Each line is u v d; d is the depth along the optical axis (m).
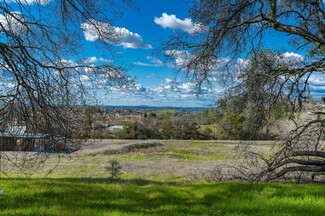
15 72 7.37
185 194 9.72
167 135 47.03
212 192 9.63
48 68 8.17
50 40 8.46
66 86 8.32
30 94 7.48
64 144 8.38
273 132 14.13
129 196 9.40
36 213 6.73
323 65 12.00
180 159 28.11
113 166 17.69
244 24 12.50
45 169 21.27
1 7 7.64
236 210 7.36
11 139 8.04
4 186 9.88
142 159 27.83
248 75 13.41
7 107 7.48
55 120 7.98
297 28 11.52
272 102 13.16
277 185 10.31
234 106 13.80
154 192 10.09
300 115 13.46
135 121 46.41
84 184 11.43
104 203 8.25
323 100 13.07
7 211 6.85
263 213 6.96
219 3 12.18
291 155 12.57
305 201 8.05
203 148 36.72
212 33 12.55
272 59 13.23
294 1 12.89
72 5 8.80
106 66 9.02
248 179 13.66
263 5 11.77
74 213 6.81
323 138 13.12
